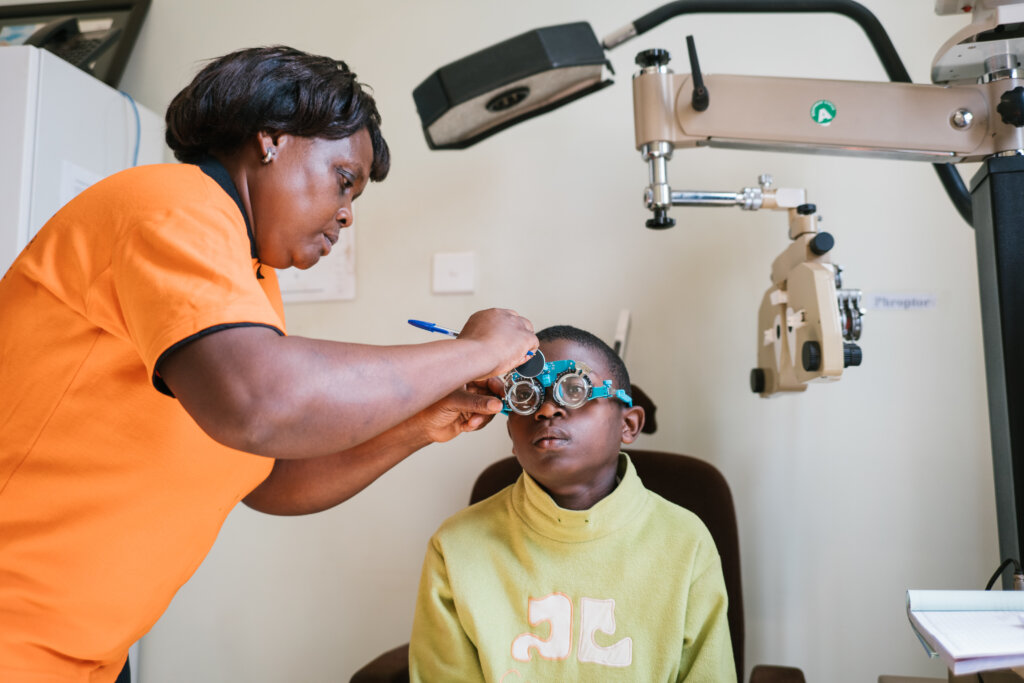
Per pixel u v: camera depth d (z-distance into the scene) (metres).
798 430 1.59
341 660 1.70
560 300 1.69
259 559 1.75
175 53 1.92
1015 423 1.05
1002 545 1.09
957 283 1.57
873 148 1.18
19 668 0.72
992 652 0.67
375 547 1.71
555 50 1.13
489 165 1.75
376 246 1.77
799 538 1.57
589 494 1.15
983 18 1.09
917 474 1.55
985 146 1.16
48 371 0.71
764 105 1.20
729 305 1.63
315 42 1.85
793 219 1.29
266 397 0.58
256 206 0.78
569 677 1.07
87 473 0.73
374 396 0.63
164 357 0.59
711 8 1.25
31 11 1.99
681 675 1.08
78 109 1.66
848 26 1.64
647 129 1.22
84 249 0.68
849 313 1.19
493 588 1.13
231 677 1.73
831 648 1.54
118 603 0.77
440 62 1.78
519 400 1.06
